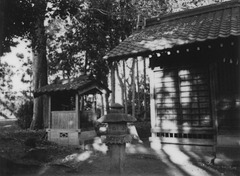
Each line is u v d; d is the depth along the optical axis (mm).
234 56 6859
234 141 6586
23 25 9695
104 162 7465
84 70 21000
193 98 7570
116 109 3980
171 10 14383
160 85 8227
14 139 10977
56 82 11633
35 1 8953
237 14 7512
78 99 10484
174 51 7156
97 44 17531
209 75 7301
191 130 7418
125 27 16016
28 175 6078
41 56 16297
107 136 3838
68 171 6648
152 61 8398
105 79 21812
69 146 10133
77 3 10633
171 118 7938
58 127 10883
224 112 6887
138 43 8102
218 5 8555
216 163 6566
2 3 6344
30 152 8445
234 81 6824
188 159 7043
